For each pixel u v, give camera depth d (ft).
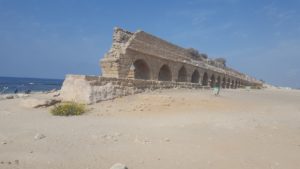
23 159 22.90
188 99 65.77
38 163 22.00
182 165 22.21
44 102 57.57
